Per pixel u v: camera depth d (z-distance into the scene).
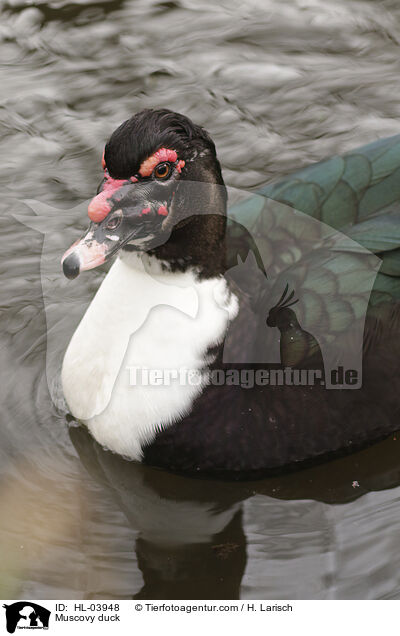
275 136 6.98
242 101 7.24
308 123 7.08
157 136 4.14
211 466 4.79
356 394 4.84
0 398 5.28
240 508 4.73
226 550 4.49
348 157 5.37
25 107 7.21
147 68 7.50
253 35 7.80
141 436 4.72
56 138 6.97
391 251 5.02
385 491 4.82
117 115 7.11
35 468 4.89
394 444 5.05
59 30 7.89
